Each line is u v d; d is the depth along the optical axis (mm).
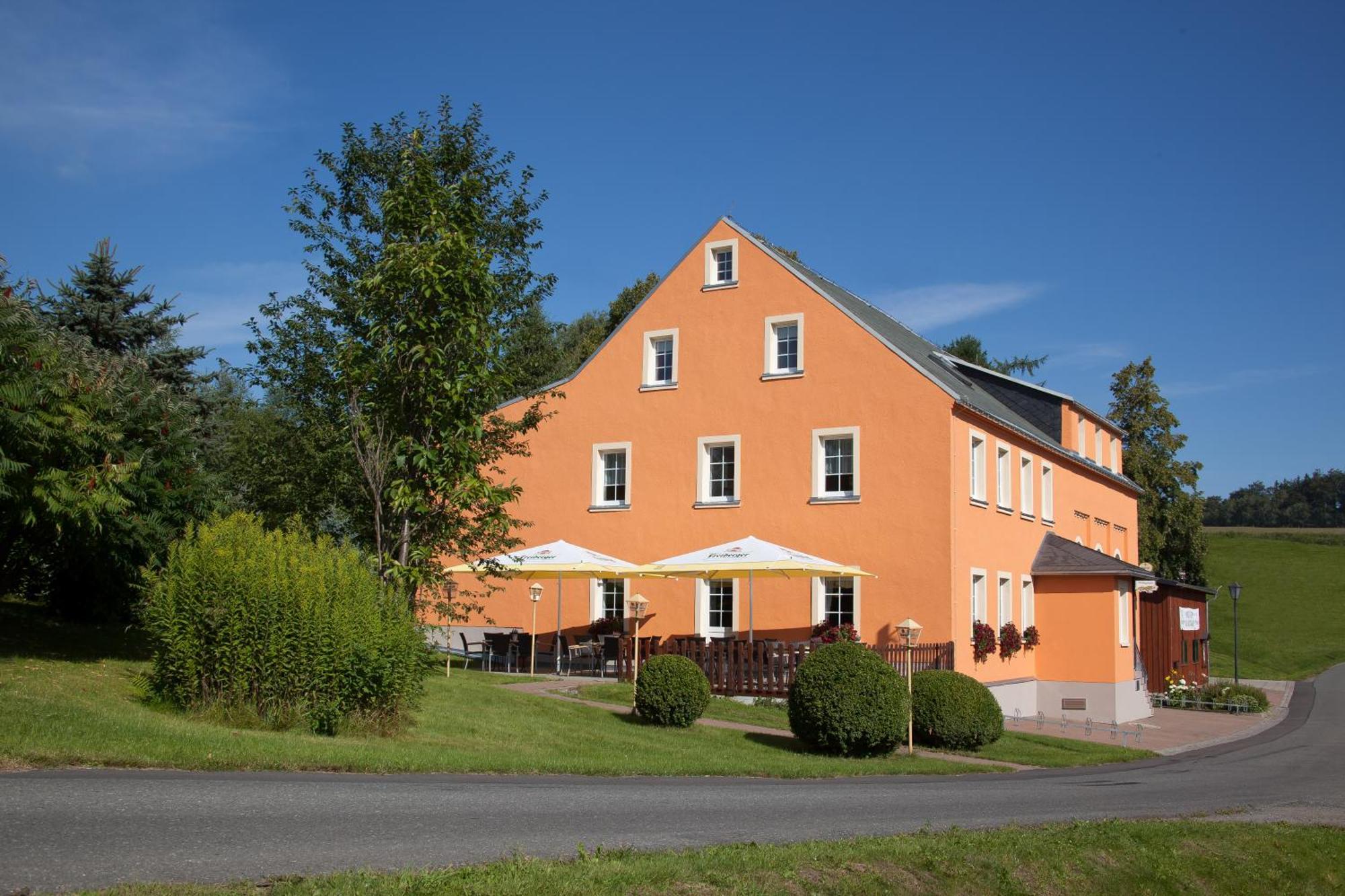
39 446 12781
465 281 14109
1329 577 75188
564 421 29203
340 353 14477
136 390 17000
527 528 29094
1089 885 8844
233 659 12555
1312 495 153250
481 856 7445
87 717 10883
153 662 13203
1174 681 34312
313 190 20875
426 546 14578
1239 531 95188
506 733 14992
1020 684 26984
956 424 24781
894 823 10453
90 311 31688
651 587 27359
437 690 18047
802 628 25484
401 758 11430
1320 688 41031
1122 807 12789
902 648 22453
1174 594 36219
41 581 18062
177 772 9664
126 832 7270
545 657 28266
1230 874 9852
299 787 9562
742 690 22578
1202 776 17000
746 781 13406
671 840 8664
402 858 7199
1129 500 40781
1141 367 50594
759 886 7164
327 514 20375
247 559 12875
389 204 14812
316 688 12828
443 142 20453
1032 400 33656
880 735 16422
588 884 6617
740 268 27578
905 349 29328
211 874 6418
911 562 24406
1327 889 10141
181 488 16891
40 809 7723
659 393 28094
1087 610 27578
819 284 29156
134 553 17078
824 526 25500
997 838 9383
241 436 21656
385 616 13766
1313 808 13664
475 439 14414
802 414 26156
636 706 18031
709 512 26969
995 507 26641
